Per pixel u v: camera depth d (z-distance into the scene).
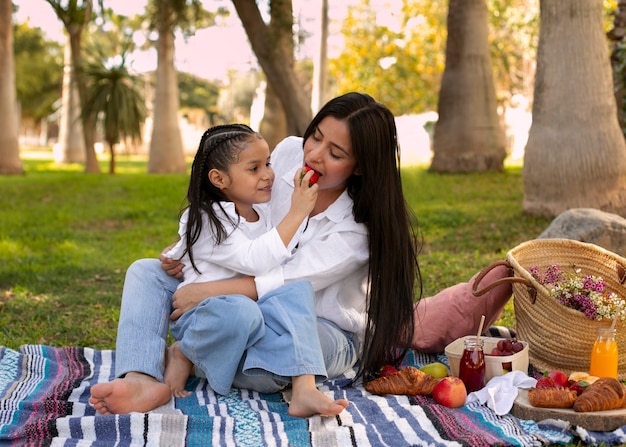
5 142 17.75
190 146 38.62
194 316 3.12
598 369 3.29
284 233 3.12
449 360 3.40
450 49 13.74
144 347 3.12
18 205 11.81
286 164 3.55
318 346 3.04
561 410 2.89
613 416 2.80
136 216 10.62
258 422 2.85
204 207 3.18
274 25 11.00
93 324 4.70
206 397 3.16
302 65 31.39
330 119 3.12
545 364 3.54
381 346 3.26
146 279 3.31
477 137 13.65
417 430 2.78
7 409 2.93
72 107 25.00
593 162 7.76
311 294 3.13
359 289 3.47
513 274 3.71
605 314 3.34
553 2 7.82
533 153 8.19
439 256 6.82
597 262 3.81
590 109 7.76
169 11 12.45
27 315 4.90
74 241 8.29
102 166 23.94
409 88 25.00
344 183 3.34
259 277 3.19
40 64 45.16
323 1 16.83
